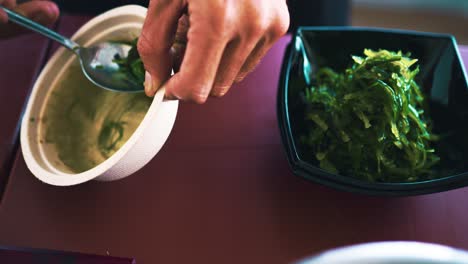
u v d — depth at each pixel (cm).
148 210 77
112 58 81
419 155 76
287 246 73
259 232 74
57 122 81
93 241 74
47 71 83
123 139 79
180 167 81
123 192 78
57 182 69
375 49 86
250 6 55
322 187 78
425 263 62
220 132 85
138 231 75
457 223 75
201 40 54
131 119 80
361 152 75
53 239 74
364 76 77
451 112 79
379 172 75
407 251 62
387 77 76
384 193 67
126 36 82
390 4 189
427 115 83
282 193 78
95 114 82
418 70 80
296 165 68
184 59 56
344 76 83
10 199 78
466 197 77
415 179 76
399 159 77
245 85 91
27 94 90
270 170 80
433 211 76
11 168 83
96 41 83
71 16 102
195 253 73
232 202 77
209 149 83
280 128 72
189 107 88
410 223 75
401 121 75
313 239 74
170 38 58
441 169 77
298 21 131
